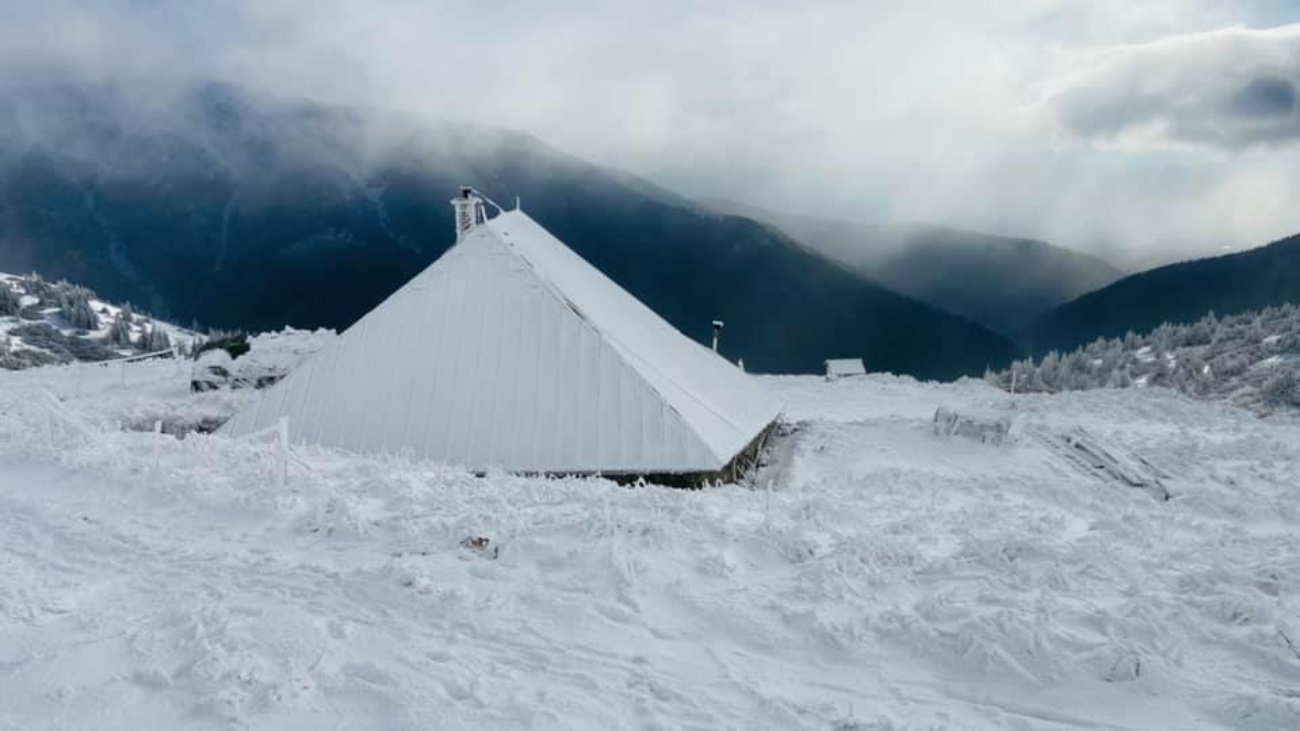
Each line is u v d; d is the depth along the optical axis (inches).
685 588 298.7
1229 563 331.0
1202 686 233.9
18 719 216.5
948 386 1562.5
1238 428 1033.5
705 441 599.2
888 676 245.9
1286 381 2192.4
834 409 1251.2
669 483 598.5
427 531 347.9
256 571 316.5
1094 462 821.9
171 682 233.3
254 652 248.5
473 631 269.3
